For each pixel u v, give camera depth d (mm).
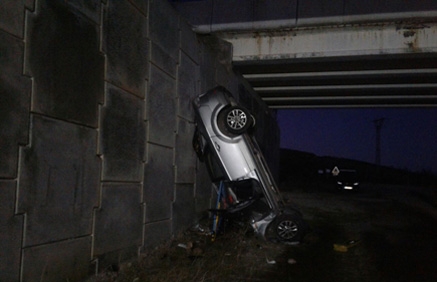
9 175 4633
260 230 9945
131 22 7430
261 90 21141
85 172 6035
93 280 6121
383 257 9094
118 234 6953
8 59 4617
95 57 6266
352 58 14758
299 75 17750
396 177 56750
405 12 13773
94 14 6238
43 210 5164
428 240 11352
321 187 35688
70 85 5676
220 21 15328
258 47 15141
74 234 5781
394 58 14672
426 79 17938
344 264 8375
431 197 25031
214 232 9758
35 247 5031
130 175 7375
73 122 5750
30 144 4949
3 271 4555
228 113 10266
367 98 22703
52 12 5309
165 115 8930
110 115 6684
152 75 8281
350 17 14234
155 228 8406
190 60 10578
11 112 4660
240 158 10156
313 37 14703
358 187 30891
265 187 10055
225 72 14219
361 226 13484
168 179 9070
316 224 13664
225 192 10500
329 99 23359
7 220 4609
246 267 7785
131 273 6801
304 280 7172
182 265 7512
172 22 9367
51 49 5301
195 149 10758
